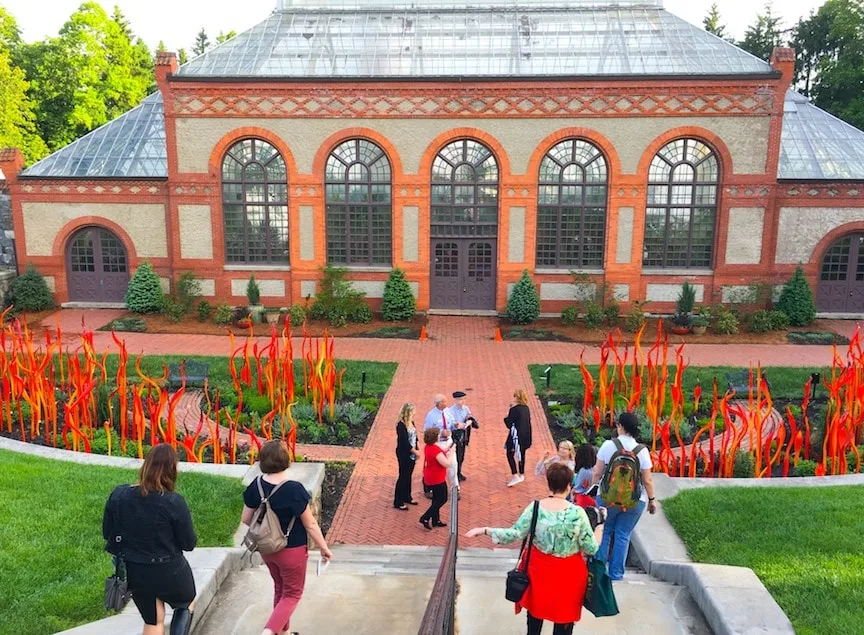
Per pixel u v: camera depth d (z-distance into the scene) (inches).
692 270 1138.7
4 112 1621.6
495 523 494.6
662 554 362.6
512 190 1123.9
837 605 287.0
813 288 1147.9
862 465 556.4
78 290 1204.5
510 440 548.1
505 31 1189.1
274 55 1161.4
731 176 1097.4
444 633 201.2
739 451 588.7
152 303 1138.0
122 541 227.8
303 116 1112.2
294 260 1158.3
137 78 2322.8
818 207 1122.7
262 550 249.9
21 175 1158.3
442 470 472.1
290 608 253.8
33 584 297.7
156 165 1180.5
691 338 1050.7
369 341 1025.5
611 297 1128.8
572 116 1095.6
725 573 308.8
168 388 767.7
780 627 267.4
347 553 420.5
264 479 255.0
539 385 813.9
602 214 1136.8
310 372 829.8
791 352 976.9
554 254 1157.7
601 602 245.4
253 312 1106.7
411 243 1150.3
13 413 645.3
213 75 1098.7
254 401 724.7
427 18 1221.7
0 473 434.9
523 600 247.4
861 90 1706.4
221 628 284.5
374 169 1141.1
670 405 719.1
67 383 686.5
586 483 360.5
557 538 240.8
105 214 1171.9
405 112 1106.1
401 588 316.8
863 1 1664.6
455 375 859.4
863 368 621.3
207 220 1150.3
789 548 346.3
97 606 284.7
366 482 559.5
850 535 358.9
